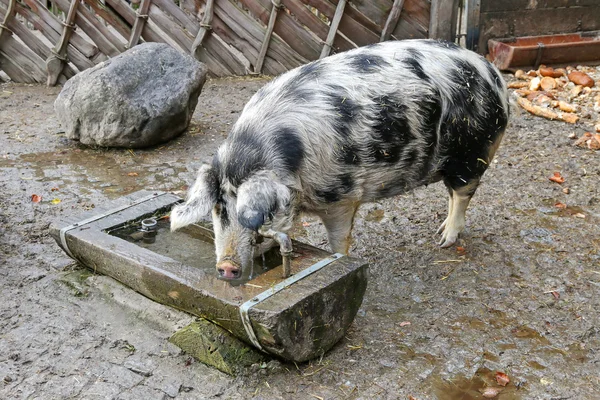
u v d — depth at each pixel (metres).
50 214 4.79
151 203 4.10
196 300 3.12
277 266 3.28
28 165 5.68
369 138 3.40
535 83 7.27
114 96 5.79
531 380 3.10
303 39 7.88
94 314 3.55
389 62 3.54
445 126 3.67
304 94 3.38
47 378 3.11
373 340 3.38
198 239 3.85
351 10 7.69
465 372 3.16
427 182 3.92
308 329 3.02
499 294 3.81
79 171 5.58
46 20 7.93
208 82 8.04
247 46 8.02
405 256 4.26
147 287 3.39
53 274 3.98
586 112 6.73
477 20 8.05
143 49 6.17
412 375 3.13
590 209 4.84
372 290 3.88
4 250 4.28
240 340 3.17
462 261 4.18
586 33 8.41
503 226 4.61
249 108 3.44
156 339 3.32
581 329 3.48
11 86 8.05
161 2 7.89
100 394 3.00
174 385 3.04
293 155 3.23
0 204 4.93
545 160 5.71
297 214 3.42
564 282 3.91
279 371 3.12
